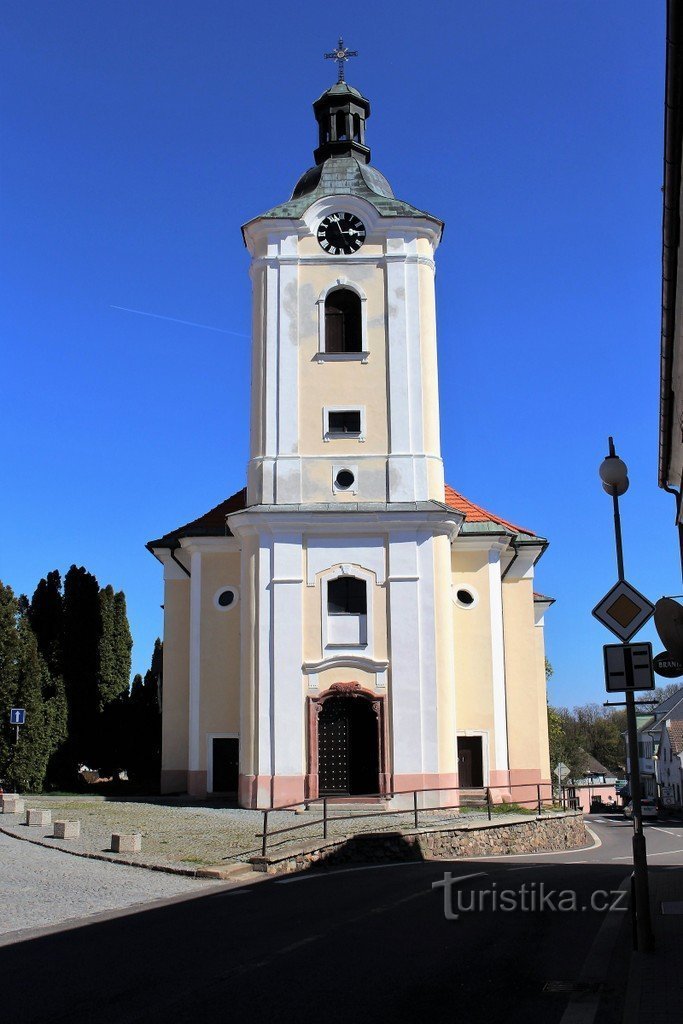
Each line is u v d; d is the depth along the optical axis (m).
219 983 9.44
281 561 30.83
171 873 17.64
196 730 34.22
